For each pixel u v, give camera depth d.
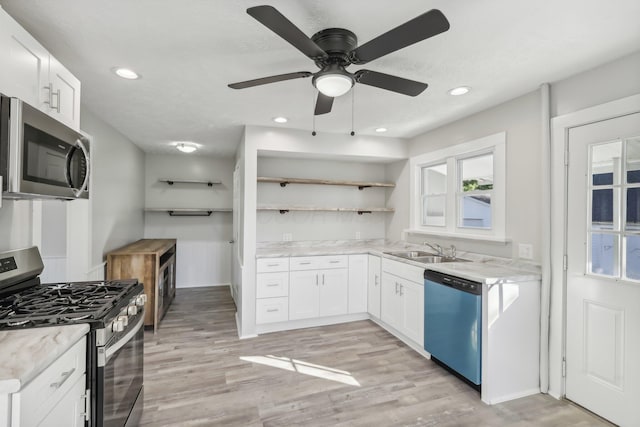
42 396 0.99
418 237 3.85
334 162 4.33
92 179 2.95
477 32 1.66
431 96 2.57
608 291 1.99
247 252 3.38
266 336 3.35
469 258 3.06
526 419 2.02
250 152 3.41
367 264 3.84
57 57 1.92
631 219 1.90
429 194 3.75
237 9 1.47
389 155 3.95
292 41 1.38
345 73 1.61
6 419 0.87
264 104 2.76
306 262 3.56
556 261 2.26
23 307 1.44
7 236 1.71
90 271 2.90
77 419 1.23
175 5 1.44
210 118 3.17
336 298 3.69
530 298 2.32
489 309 2.20
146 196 5.14
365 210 4.20
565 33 1.67
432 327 2.71
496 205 2.78
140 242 4.38
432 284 2.71
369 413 2.07
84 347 1.28
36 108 1.44
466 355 2.35
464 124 3.14
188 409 2.09
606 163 2.01
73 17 1.53
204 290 5.21
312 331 3.49
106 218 3.32
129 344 1.67
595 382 2.05
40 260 1.88
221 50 1.85
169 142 4.26
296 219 4.17
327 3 1.42
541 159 2.36
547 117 2.30
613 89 1.96
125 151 3.93
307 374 2.55
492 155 2.96
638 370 1.85
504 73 2.15
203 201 5.40
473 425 1.96
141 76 2.19
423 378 2.51
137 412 1.84
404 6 1.44
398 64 2.03
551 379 2.29
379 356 2.88
